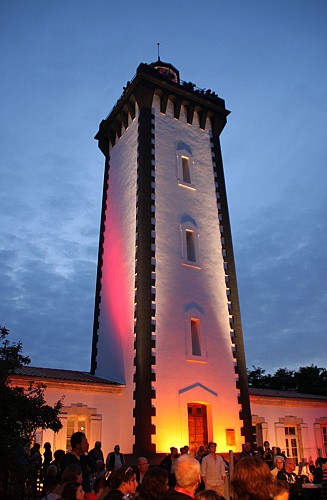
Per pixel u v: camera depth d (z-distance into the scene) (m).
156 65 29.91
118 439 19.70
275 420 25.11
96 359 24.02
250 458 4.29
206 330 22.47
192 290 22.98
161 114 27.23
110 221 27.00
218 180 27.67
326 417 27.59
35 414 11.59
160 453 18.64
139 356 20.08
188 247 24.62
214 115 29.44
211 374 21.56
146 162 24.83
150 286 21.70
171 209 24.44
